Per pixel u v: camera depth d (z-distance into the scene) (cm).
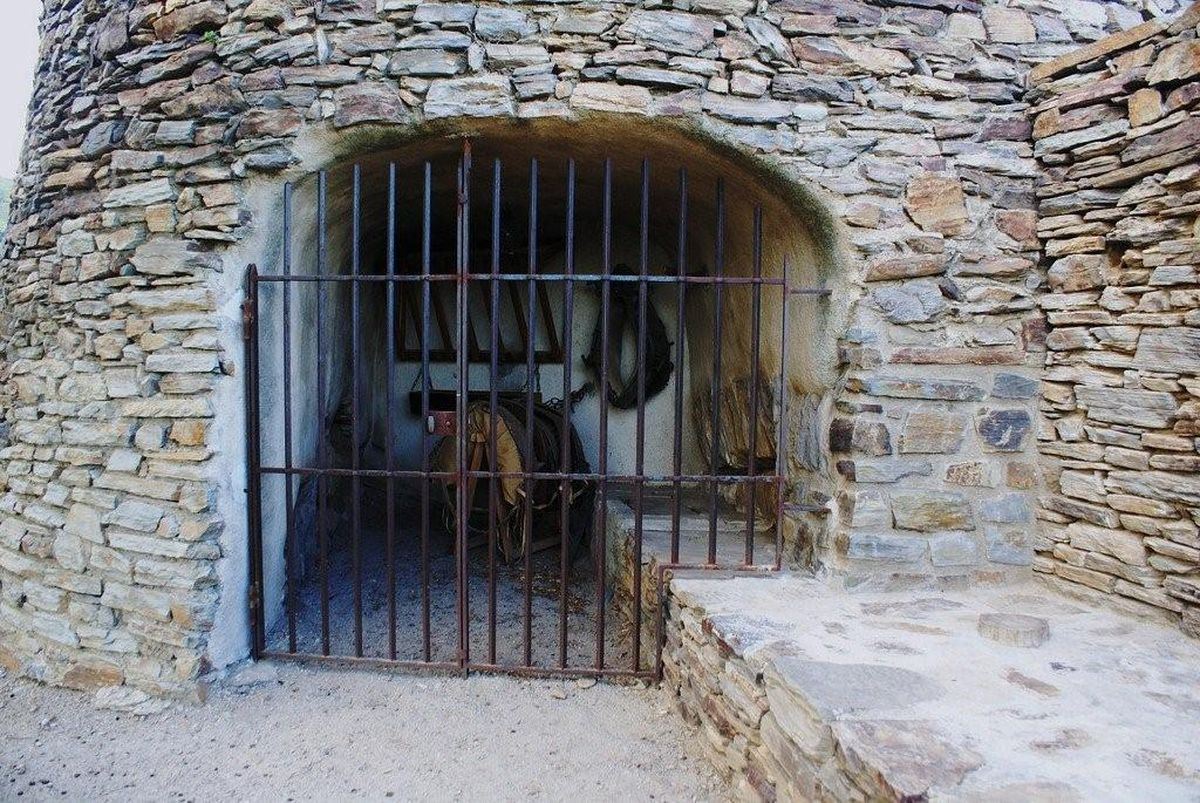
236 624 287
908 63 262
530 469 284
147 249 271
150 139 272
